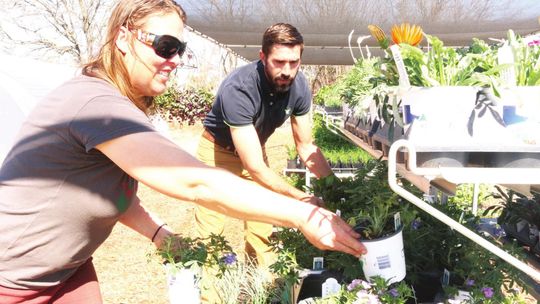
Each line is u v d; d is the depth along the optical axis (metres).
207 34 6.81
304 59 9.15
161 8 1.35
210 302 2.57
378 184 2.04
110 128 1.25
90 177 1.40
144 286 3.78
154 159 1.23
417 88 1.41
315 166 2.93
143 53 1.36
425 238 2.07
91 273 1.75
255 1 5.33
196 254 1.82
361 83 2.69
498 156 1.38
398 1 5.29
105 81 1.39
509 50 1.50
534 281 2.08
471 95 1.40
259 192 1.28
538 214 2.30
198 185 1.25
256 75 2.54
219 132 2.98
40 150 1.36
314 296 1.97
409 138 1.41
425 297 1.97
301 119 2.91
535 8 5.30
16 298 1.50
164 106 12.52
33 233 1.42
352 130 2.86
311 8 5.49
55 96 1.37
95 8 13.05
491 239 2.06
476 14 5.52
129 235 4.97
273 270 2.02
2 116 4.83
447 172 1.28
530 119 1.38
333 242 1.36
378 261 1.57
